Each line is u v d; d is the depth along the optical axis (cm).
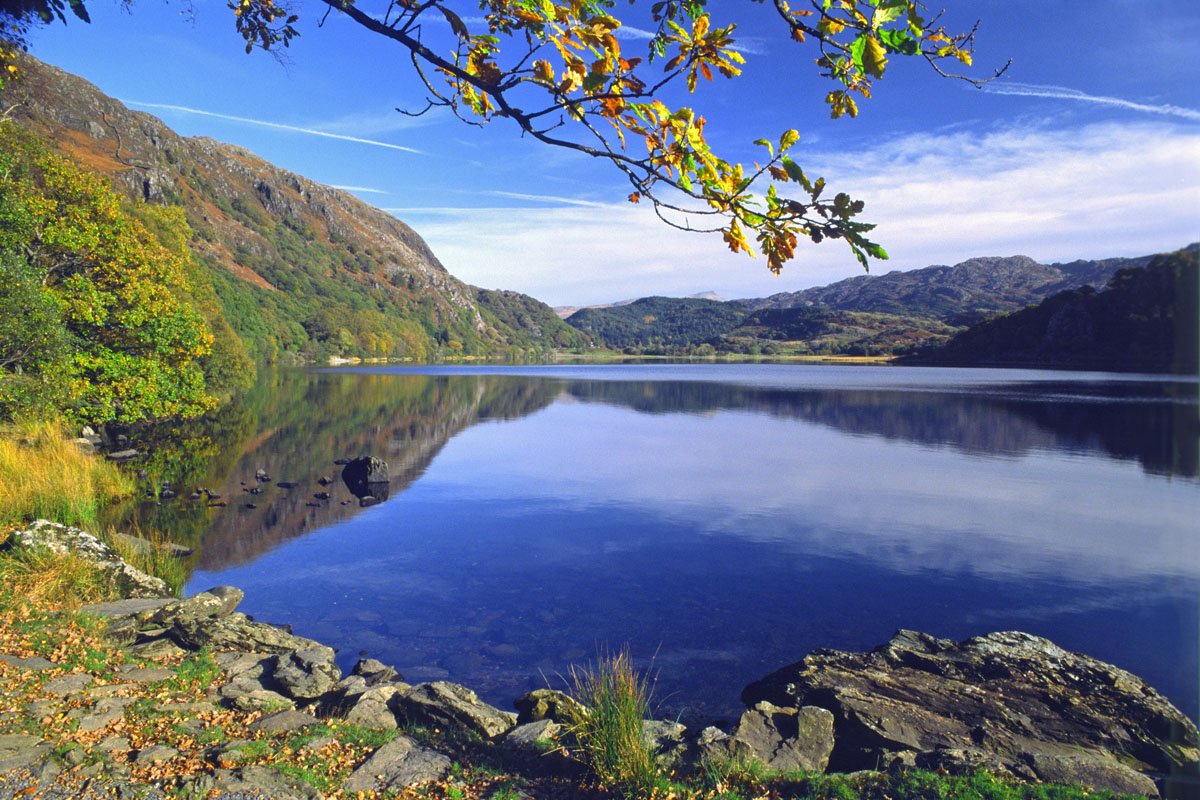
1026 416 4534
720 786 618
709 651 1095
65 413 2317
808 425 4244
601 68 351
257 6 460
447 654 1077
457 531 1789
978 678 870
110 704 696
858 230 330
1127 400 5506
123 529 1659
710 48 345
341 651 1082
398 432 3750
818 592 1361
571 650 1096
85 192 2484
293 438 3375
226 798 558
